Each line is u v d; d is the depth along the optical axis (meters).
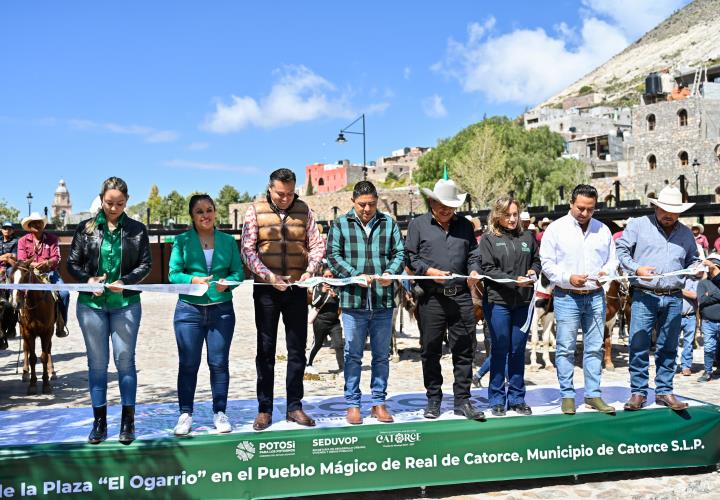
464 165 53.25
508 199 5.74
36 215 9.22
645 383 5.86
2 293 9.66
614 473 5.76
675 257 5.84
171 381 9.76
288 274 5.33
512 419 5.37
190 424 5.05
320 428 5.09
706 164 50.50
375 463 5.11
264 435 4.95
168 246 34.75
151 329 16.64
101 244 4.98
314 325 10.16
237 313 20.67
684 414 5.70
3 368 11.10
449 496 5.21
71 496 4.63
